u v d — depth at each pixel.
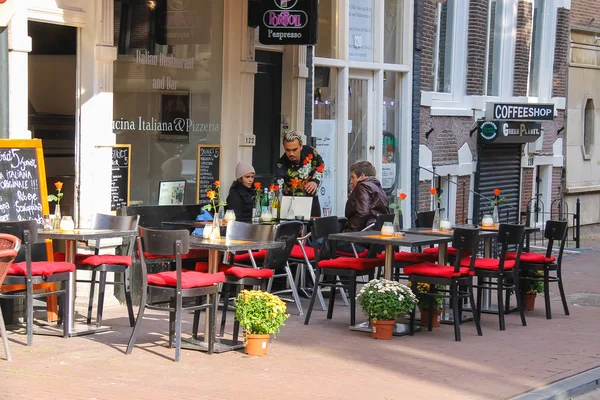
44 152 10.32
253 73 12.76
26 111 9.89
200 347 8.55
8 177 9.24
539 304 12.55
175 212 11.46
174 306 8.72
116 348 8.48
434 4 17.28
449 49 18.31
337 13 14.98
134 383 7.30
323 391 7.35
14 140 9.33
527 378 8.15
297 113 13.72
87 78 10.57
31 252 9.23
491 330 10.45
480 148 18.92
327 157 14.98
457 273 9.79
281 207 11.91
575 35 22.39
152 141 11.59
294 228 9.34
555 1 21.34
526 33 20.38
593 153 23.44
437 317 10.44
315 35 12.09
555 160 21.59
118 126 11.15
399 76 16.64
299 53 13.62
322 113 14.88
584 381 8.14
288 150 12.42
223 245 8.30
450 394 7.47
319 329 9.99
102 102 10.65
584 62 22.81
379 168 16.06
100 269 9.19
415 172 16.80
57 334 8.93
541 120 19.77
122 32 11.14
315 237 10.37
